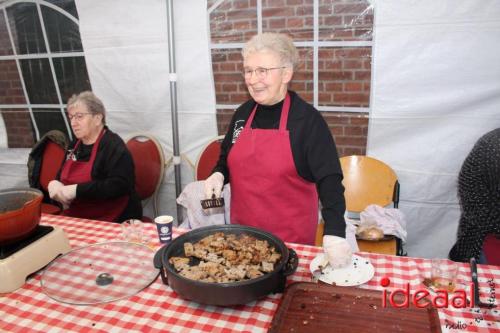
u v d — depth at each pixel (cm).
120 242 161
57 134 296
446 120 247
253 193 174
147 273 139
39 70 328
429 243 274
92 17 298
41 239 143
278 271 115
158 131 311
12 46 329
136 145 301
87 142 251
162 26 283
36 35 319
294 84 270
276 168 166
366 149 268
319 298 117
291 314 110
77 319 116
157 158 294
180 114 300
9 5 317
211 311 118
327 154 157
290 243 160
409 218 272
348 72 258
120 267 143
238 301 111
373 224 233
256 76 154
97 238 170
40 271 142
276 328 104
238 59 278
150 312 119
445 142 251
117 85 308
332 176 152
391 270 138
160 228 161
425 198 264
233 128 186
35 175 299
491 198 194
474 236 199
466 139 246
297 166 165
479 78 235
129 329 112
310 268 138
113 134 251
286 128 164
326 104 268
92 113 241
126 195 251
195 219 244
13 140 357
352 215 261
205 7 272
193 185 255
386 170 254
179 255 136
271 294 125
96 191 234
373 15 244
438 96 244
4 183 367
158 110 305
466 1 225
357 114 264
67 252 153
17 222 132
